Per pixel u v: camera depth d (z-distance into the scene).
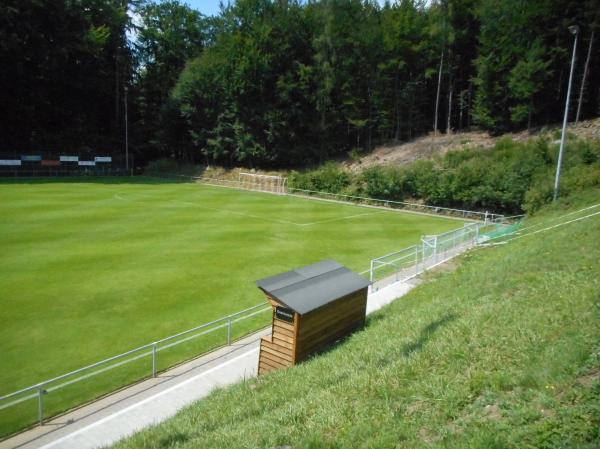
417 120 75.88
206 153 84.75
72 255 28.81
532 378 7.38
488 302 12.70
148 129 92.50
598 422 5.83
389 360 10.30
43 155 77.81
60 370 15.59
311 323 13.03
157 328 18.83
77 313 20.09
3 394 14.17
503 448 5.87
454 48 70.12
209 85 82.06
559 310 10.17
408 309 15.94
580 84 56.81
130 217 42.09
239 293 22.84
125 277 24.84
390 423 7.30
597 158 41.66
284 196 61.34
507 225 33.94
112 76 88.44
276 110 75.00
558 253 16.41
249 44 74.06
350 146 79.06
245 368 14.76
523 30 56.59
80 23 78.19
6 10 67.19
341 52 73.75
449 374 8.54
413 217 46.41
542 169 43.91
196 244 32.50
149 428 10.58
